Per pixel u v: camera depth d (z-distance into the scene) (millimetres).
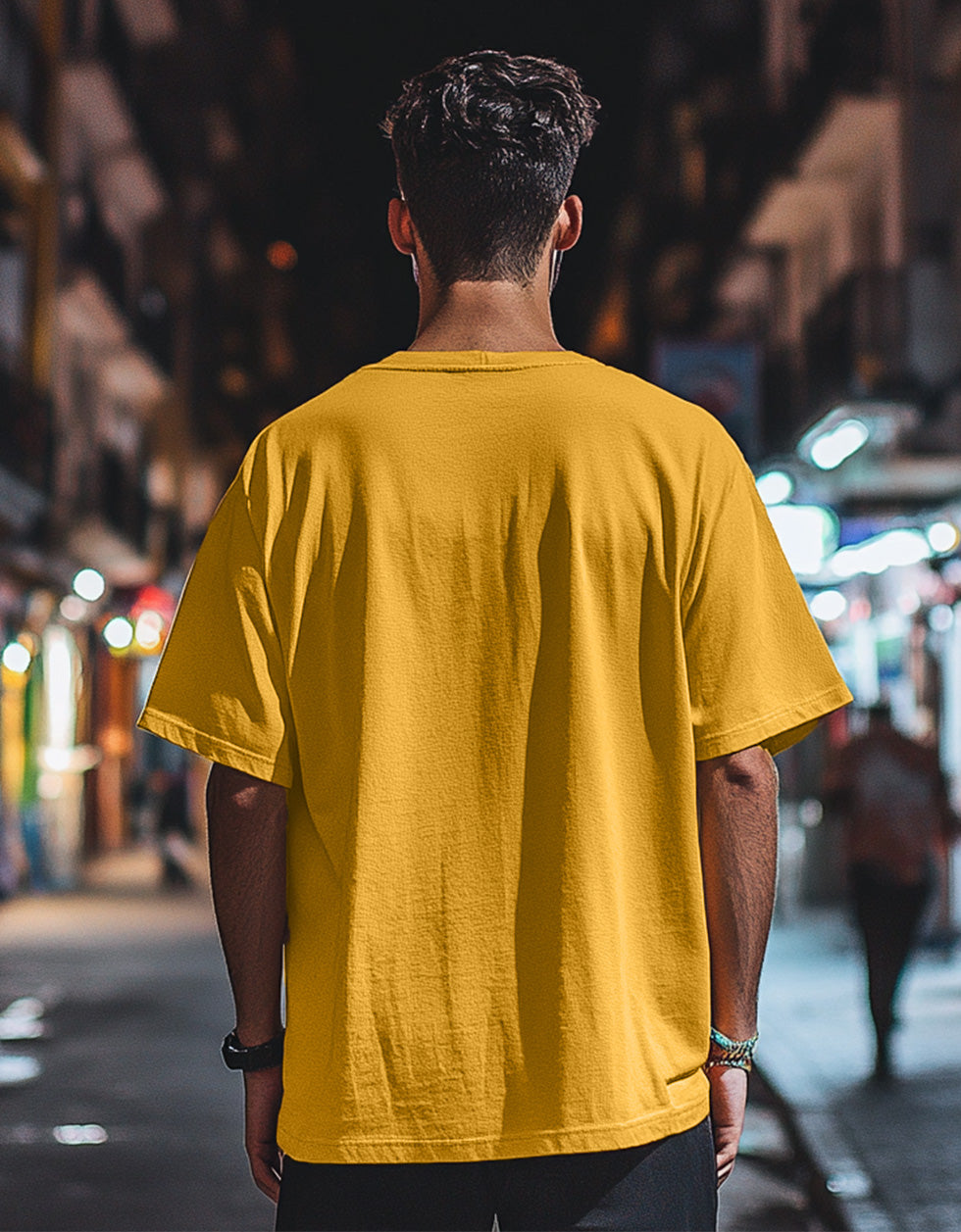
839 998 13234
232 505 2225
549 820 2107
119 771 40906
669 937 2150
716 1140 2242
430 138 2271
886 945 10055
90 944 19531
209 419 50156
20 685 28344
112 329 36812
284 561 2176
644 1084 2102
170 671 2213
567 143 2299
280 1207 2178
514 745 2123
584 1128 2061
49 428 31250
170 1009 14203
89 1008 14273
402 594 2146
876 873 10133
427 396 2197
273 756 2160
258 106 59375
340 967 2096
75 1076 11023
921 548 17062
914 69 25547
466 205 2264
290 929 2209
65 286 33656
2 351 28734
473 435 2174
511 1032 2086
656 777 2160
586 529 2146
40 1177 8258
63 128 33938
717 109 44156
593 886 2092
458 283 2279
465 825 2115
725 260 37406
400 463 2164
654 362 24297
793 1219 7430
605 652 2150
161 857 29984
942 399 22531
